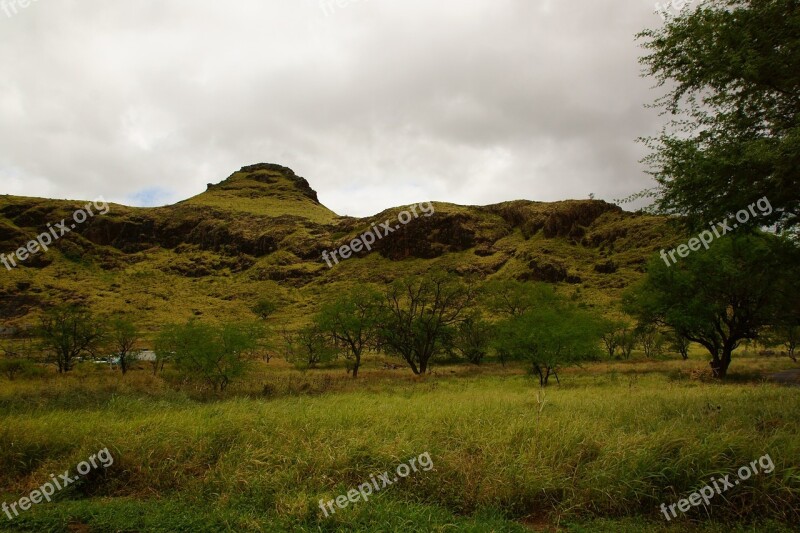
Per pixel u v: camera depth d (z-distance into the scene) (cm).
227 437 795
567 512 547
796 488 529
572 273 10750
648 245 10981
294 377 2812
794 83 868
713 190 904
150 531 522
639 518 534
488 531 493
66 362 3400
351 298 3594
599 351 2897
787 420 815
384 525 506
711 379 2286
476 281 4041
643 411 1002
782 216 949
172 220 18362
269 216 18475
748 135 917
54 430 861
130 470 712
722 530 499
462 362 4681
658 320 2716
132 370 3412
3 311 9838
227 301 11725
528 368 2619
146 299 11381
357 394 1831
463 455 679
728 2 930
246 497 608
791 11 875
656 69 1011
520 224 15412
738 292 2239
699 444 628
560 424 784
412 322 3694
